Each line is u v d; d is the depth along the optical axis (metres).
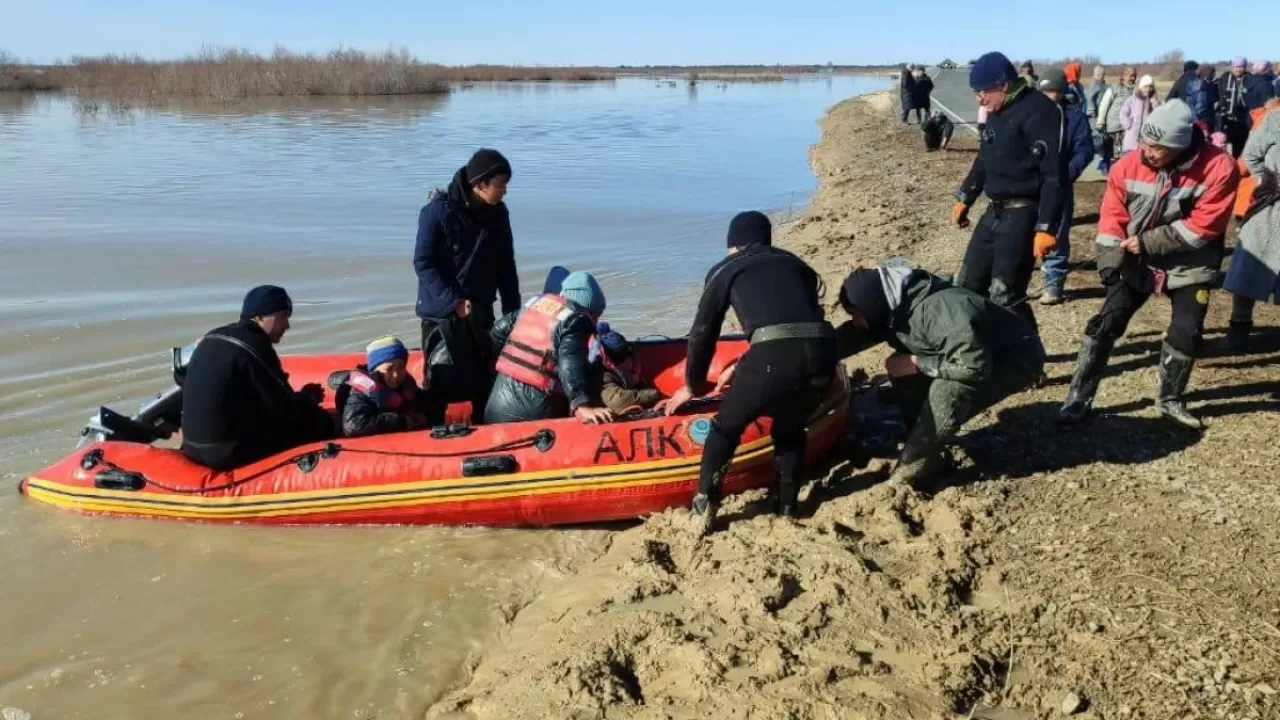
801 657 3.92
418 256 6.08
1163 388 5.66
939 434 5.01
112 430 6.04
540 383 5.73
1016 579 4.36
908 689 3.70
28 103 49.94
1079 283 9.08
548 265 12.05
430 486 5.38
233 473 5.62
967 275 6.36
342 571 5.10
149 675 4.24
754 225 4.94
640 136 31.70
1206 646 3.76
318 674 4.24
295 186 18.75
